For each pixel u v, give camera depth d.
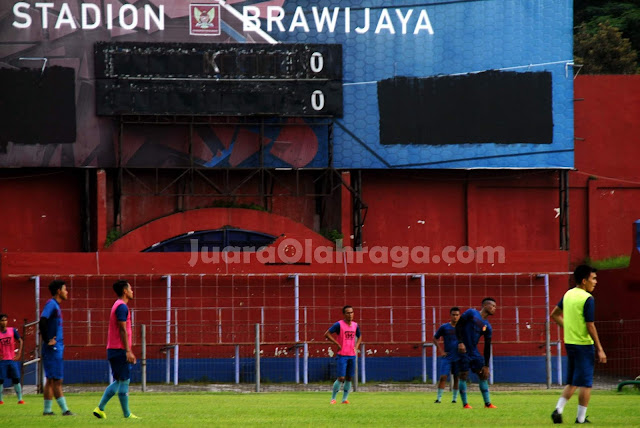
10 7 126.25
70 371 109.56
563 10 134.38
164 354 110.81
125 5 128.38
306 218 137.50
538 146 133.88
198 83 126.75
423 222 138.25
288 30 131.62
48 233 131.50
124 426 46.94
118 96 125.69
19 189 131.25
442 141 133.00
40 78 126.44
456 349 74.12
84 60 127.19
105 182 126.31
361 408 65.12
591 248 144.50
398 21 133.00
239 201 136.12
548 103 134.12
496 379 115.12
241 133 131.50
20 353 81.19
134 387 104.69
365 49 132.62
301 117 130.62
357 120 132.12
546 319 115.69
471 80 133.38
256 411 61.22
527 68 134.00
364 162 132.00
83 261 110.12
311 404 71.81
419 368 114.88
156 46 126.38
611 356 125.50
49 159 126.31
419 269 114.94
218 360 111.81
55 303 58.00
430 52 133.38
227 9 130.38
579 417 47.59
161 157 129.25
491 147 133.25
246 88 127.38
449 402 75.50
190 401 76.62
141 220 133.50
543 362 115.88
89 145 127.06
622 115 146.38
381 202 138.00
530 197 140.00
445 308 115.38
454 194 139.25
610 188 145.88
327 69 129.00
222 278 112.44
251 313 112.38
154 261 111.31
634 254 120.94
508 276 116.25
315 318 113.44
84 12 127.44
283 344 109.19
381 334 114.19
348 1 132.75
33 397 87.94
